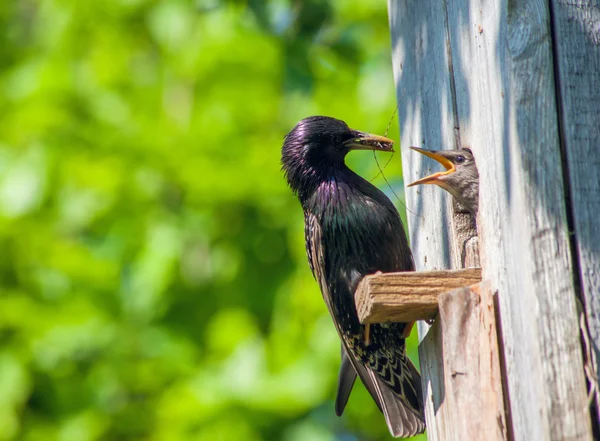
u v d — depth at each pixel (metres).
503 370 6.14
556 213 5.93
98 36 13.33
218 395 11.14
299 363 11.23
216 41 12.62
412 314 6.60
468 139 7.01
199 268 12.30
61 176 12.31
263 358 11.30
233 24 12.64
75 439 11.48
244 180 12.21
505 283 6.15
